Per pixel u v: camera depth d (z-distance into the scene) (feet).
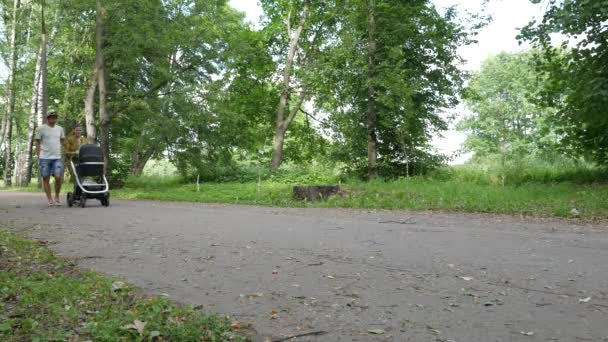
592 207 35.96
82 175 41.45
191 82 86.33
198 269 16.72
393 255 19.13
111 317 11.09
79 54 79.36
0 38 106.83
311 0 97.09
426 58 77.15
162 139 84.23
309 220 31.37
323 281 15.16
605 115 50.78
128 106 79.00
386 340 10.33
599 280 15.17
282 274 16.03
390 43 72.79
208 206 45.09
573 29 47.67
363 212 38.40
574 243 21.91
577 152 59.11
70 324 10.86
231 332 10.62
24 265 16.74
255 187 68.18
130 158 90.02
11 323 10.64
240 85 104.32
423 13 74.84
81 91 86.89
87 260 18.12
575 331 10.79
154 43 75.61
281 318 11.71
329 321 11.50
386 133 76.95
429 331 10.84
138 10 74.02
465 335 10.59
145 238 23.13
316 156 109.91
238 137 96.58
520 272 16.28
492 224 29.22
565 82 53.36
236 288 14.35
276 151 100.22
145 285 14.61
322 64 76.79
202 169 90.68
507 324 11.27
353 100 75.31
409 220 31.55
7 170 111.86
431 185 56.80
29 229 25.77
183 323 10.73
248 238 23.26
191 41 82.12
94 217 32.19
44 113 81.97
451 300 13.16
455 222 30.40
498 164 68.90
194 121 84.43
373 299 13.24
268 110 110.22
